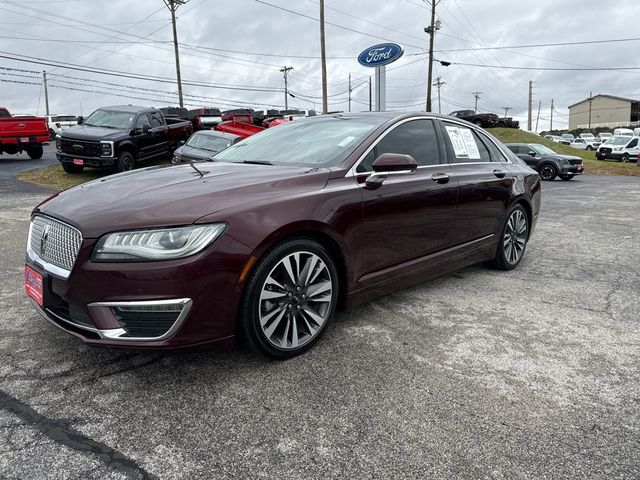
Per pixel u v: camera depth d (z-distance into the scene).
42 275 2.64
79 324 2.52
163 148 15.14
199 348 2.50
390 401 2.43
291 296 2.81
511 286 4.36
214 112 22.39
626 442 2.13
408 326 3.38
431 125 4.04
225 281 2.48
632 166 27.86
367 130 3.58
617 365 2.84
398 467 1.95
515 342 3.14
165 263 2.36
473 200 4.14
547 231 7.36
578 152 37.44
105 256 2.38
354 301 3.23
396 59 17.67
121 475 1.88
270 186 2.84
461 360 2.88
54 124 32.16
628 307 3.84
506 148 5.04
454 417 2.29
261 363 2.81
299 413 2.32
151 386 2.54
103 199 2.70
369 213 3.20
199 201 2.57
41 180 12.61
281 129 4.15
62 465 1.93
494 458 2.01
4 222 7.02
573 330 3.35
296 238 2.80
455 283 4.44
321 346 3.04
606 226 7.86
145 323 2.40
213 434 2.15
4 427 2.17
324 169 3.14
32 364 2.75
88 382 2.57
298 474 1.91
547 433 2.18
